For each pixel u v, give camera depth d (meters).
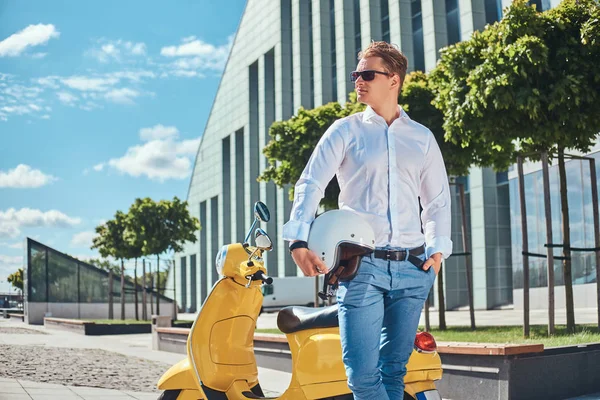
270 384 7.76
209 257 63.44
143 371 10.05
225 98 60.62
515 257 27.72
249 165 54.31
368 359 2.63
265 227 50.41
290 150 15.84
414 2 36.22
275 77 50.22
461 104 9.95
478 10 30.91
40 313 33.84
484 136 9.75
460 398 6.38
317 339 3.85
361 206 2.74
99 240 30.38
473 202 31.25
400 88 2.87
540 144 9.85
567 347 6.41
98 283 35.41
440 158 2.91
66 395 7.13
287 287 40.16
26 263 34.03
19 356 11.84
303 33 46.62
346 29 41.28
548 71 9.07
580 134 9.30
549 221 9.52
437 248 2.81
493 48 9.39
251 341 4.39
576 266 24.33
